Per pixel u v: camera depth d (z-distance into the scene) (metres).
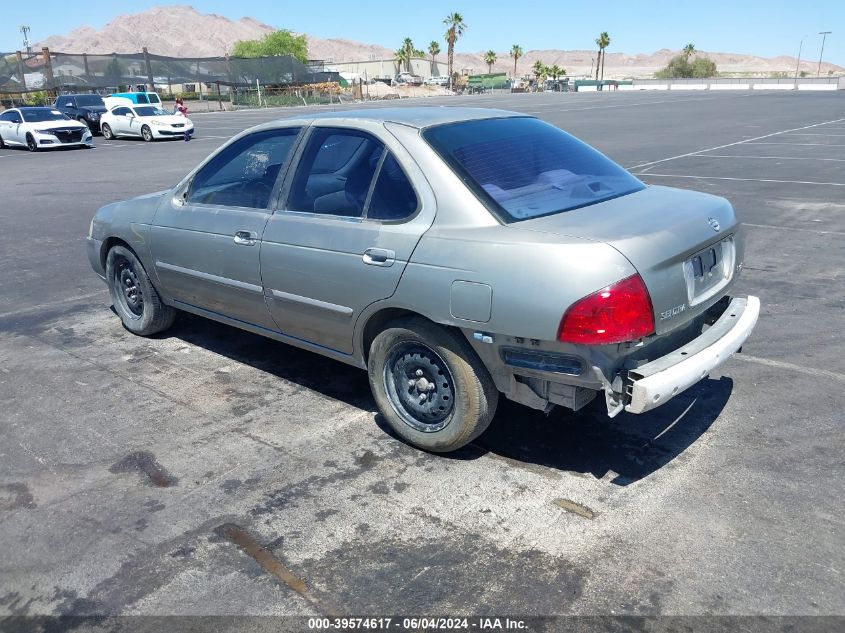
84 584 2.91
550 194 3.64
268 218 4.26
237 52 110.94
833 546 3.01
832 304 6.01
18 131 24.03
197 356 5.32
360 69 116.06
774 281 6.70
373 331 3.94
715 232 3.53
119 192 13.55
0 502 3.48
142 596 2.83
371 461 3.79
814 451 3.74
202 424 4.24
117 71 42.97
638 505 3.33
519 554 3.02
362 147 3.92
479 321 3.29
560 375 3.19
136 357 5.32
